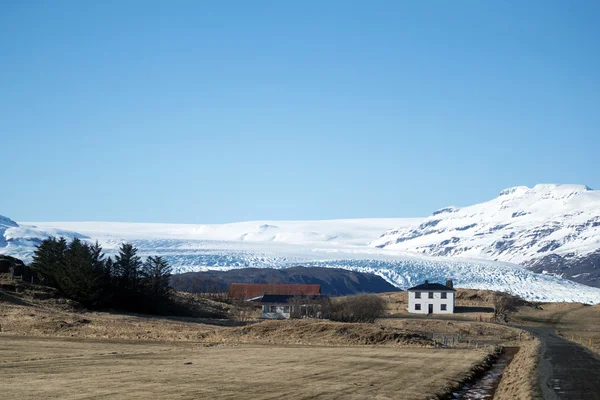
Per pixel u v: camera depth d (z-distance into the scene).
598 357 70.31
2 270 130.38
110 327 94.62
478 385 50.00
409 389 43.84
